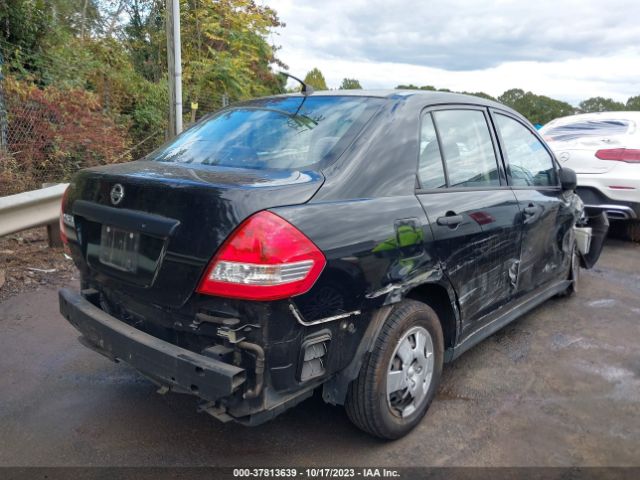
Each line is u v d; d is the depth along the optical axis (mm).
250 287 2170
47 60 9266
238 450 2875
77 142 7969
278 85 18531
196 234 2264
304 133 2984
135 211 2508
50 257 5898
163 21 13812
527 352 4160
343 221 2455
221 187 2316
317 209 2395
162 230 2352
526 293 4172
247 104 3598
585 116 8297
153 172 2727
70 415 3158
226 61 14117
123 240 2596
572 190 4633
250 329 2229
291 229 2244
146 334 2541
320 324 2381
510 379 3725
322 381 2502
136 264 2521
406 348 2871
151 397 3387
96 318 2717
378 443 2955
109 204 2662
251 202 2240
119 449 2855
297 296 2254
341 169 2656
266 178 2500
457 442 2979
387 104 3096
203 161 3037
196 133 3463
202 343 2367
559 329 4625
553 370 3871
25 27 8836
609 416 3283
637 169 6812
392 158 2871
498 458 2848
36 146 7371
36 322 4395
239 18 15609
